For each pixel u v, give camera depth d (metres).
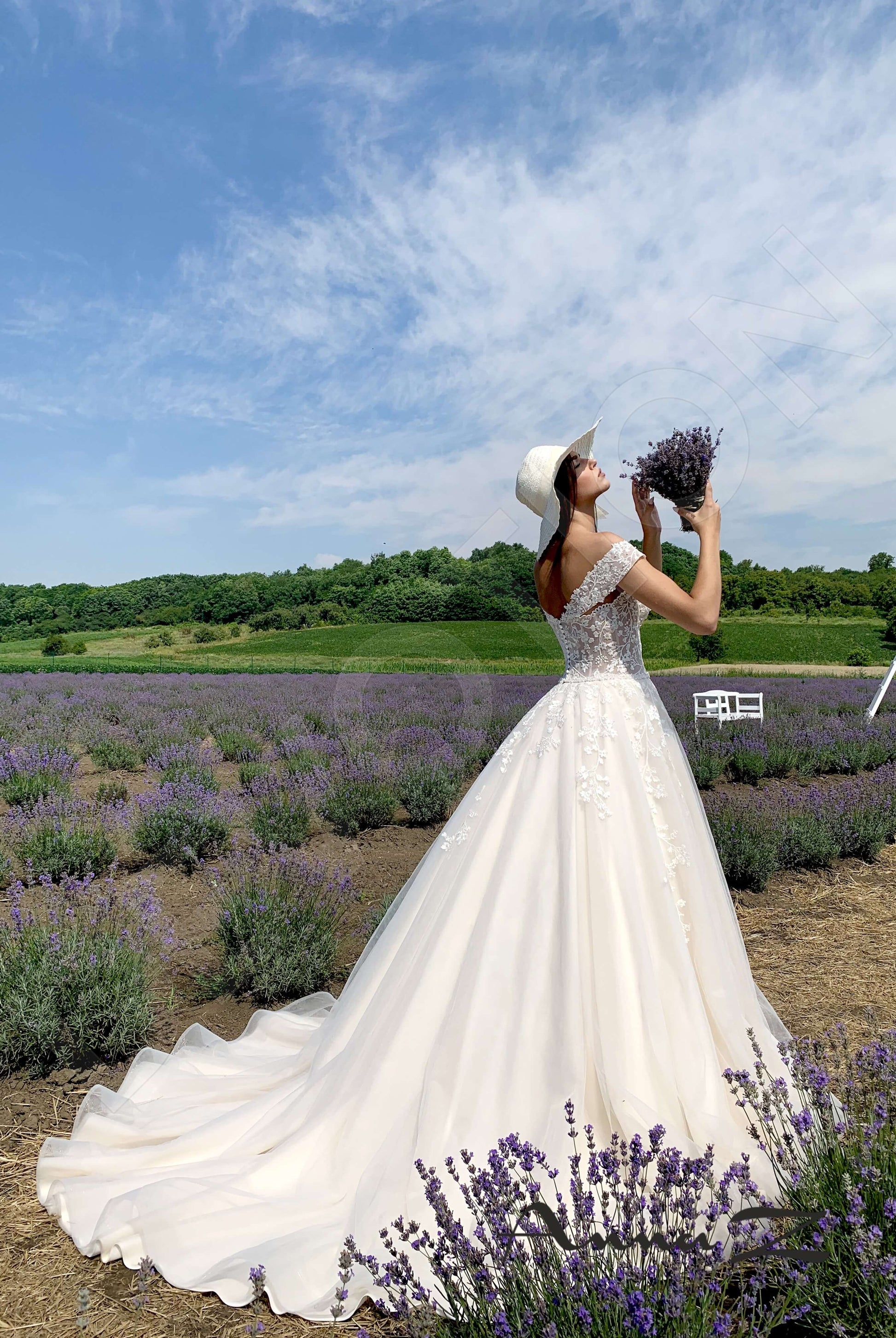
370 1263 1.50
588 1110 1.94
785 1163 1.77
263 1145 2.25
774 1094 1.85
